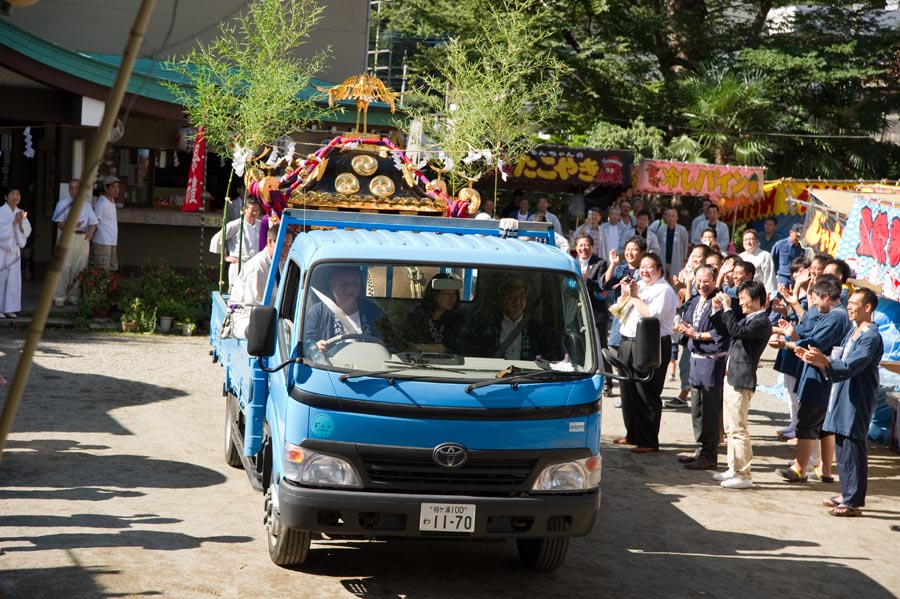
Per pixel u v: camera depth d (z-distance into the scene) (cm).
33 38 1502
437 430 564
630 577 661
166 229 1942
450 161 984
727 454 984
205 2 1911
